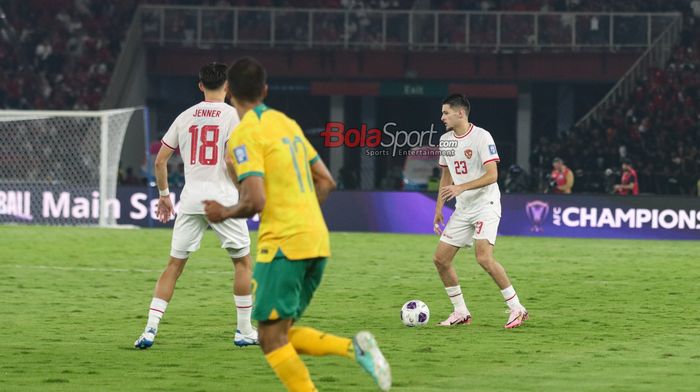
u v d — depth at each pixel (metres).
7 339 28.09
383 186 92.62
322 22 102.81
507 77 102.75
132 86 102.44
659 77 100.19
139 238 64.56
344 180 93.12
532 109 108.69
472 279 44.62
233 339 28.12
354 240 65.56
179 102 109.69
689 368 23.61
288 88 106.94
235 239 26.48
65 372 22.91
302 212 18.19
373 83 104.81
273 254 18.03
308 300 18.98
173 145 27.11
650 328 30.73
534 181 92.56
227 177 26.89
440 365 23.92
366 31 102.88
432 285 42.41
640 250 60.56
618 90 100.81
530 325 31.30
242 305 26.69
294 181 18.25
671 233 69.62
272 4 109.56
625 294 40.00
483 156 30.41
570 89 108.69
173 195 74.25
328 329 30.25
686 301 37.84
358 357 17.08
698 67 101.19
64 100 104.19
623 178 76.69
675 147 95.06
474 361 24.55
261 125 18.19
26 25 107.81
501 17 102.25
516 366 23.81
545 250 60.03
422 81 104.44
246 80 18.36
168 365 23.88
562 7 107.31
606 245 63.97
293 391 18.02
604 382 21.73
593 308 35.66
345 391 20.67
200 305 35.62
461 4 108.25
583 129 98.50
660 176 91.19
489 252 30.66
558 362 24.44
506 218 71.62
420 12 102.94
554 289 41.59
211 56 103.88
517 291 40.84
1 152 86.94
